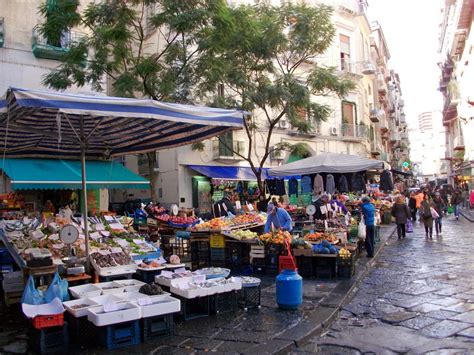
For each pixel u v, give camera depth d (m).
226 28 13.45
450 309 6.68
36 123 7.00
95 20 13.59
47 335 5.10
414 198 23.92
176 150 21.50
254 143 24.58
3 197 12.79
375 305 7.14
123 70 15.81
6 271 8.01
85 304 5.59
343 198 17.95
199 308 6.59
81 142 6.94
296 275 6.85
